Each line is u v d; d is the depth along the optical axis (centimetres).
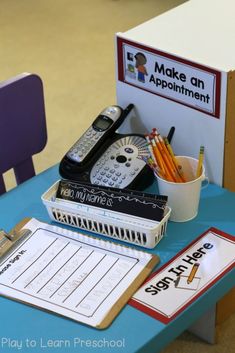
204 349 203
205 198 171
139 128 189
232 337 205
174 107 177
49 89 338
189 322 145
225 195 172
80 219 161
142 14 405
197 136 176
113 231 158
